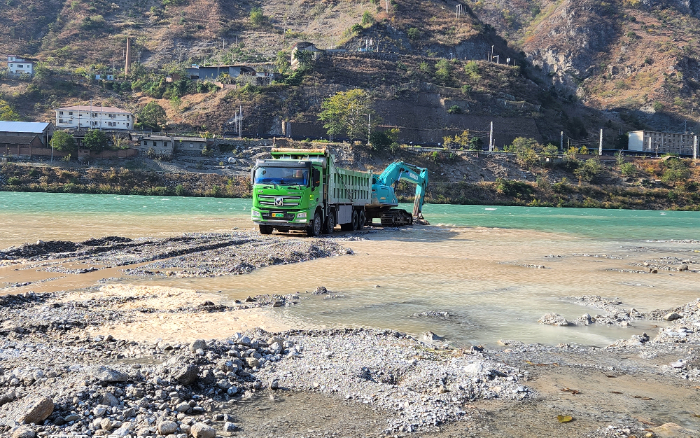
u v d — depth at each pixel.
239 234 33.47
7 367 8.50
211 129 161.00
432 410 7.77
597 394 8.71
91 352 9.74
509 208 111.31
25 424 6.52
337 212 38.09
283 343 10.57
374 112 169.12
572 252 31.39
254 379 8.74
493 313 14.88
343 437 6.88
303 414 7.56
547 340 12.18
